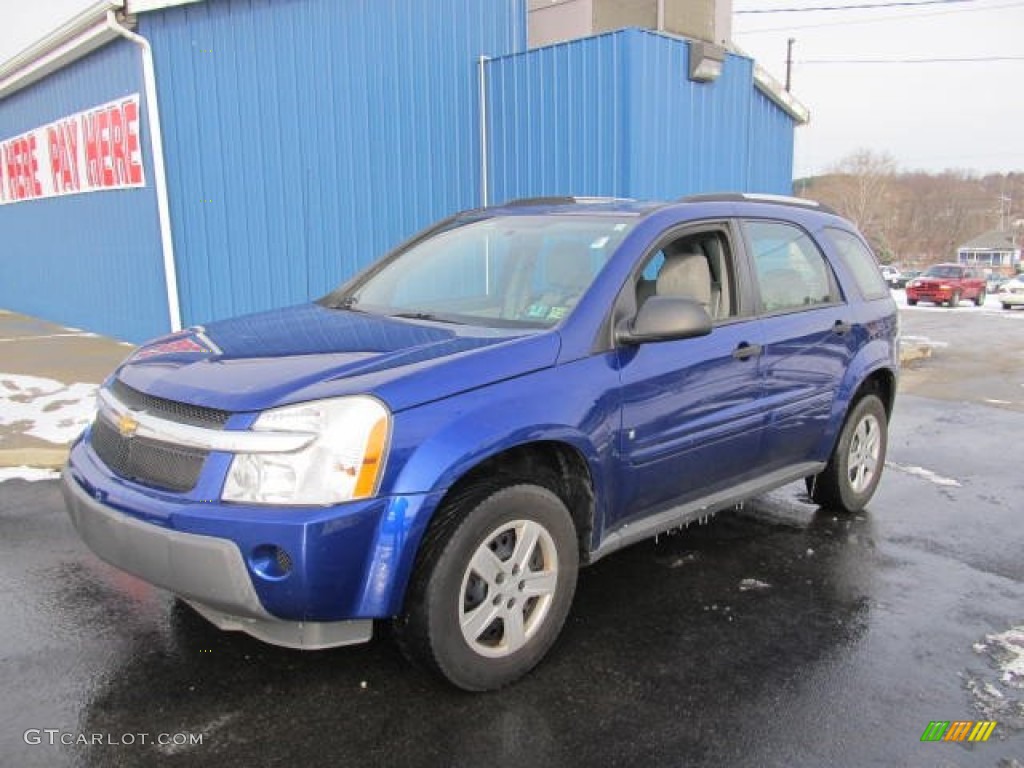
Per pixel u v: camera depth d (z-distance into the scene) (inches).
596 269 145.7
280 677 127.6
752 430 166.9
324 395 110.9
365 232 391.5
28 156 556.4
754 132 428.8
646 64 345.7
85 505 120.8
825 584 168.9
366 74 381.7
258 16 372.5
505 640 125.3
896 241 3526.1
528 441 122.3
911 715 122.3
